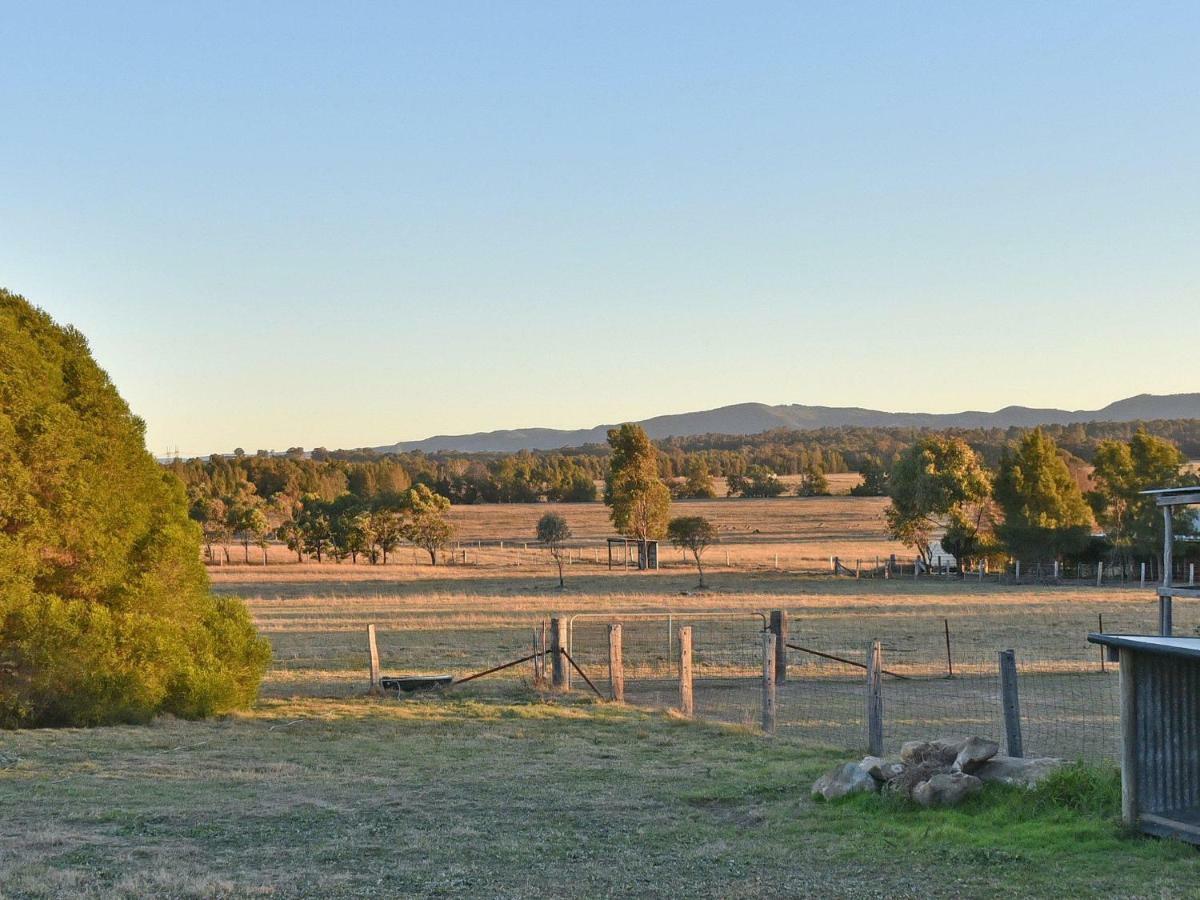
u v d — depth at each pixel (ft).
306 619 149.69
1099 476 249.14
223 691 69.92
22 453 63.31
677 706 77.05
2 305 66.54
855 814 40.57
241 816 40.65
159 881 30.99
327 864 34.06
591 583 233.35
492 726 65.87
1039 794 40.14
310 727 64.90
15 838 36.42
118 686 63.77
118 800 43.01
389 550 321.11
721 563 296.51
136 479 70.38
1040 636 127.34
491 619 146.82
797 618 148.36
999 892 30.42
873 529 460.14
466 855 35.29
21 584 61.52
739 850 35.86
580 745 58.80
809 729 68.13
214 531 333.42
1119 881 31.09
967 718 71.67
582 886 31.58
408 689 82.94
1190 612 157.58
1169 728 36.47
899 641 122.42
